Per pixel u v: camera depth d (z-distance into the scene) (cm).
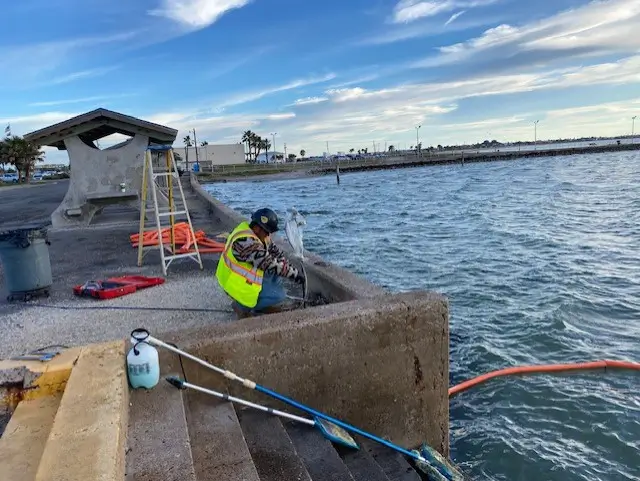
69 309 650
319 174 9525
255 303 536
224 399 393
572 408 666
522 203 3391
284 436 386
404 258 1688
